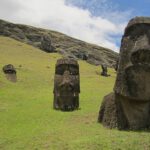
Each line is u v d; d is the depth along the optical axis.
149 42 19.19
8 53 73.62
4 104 32.66
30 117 26.47
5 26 106.31
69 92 29.53
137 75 19.19
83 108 29.83
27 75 50.12
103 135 18.12
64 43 111.38
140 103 19.56
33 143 18.52
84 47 113.56
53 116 26.45
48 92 40.44
